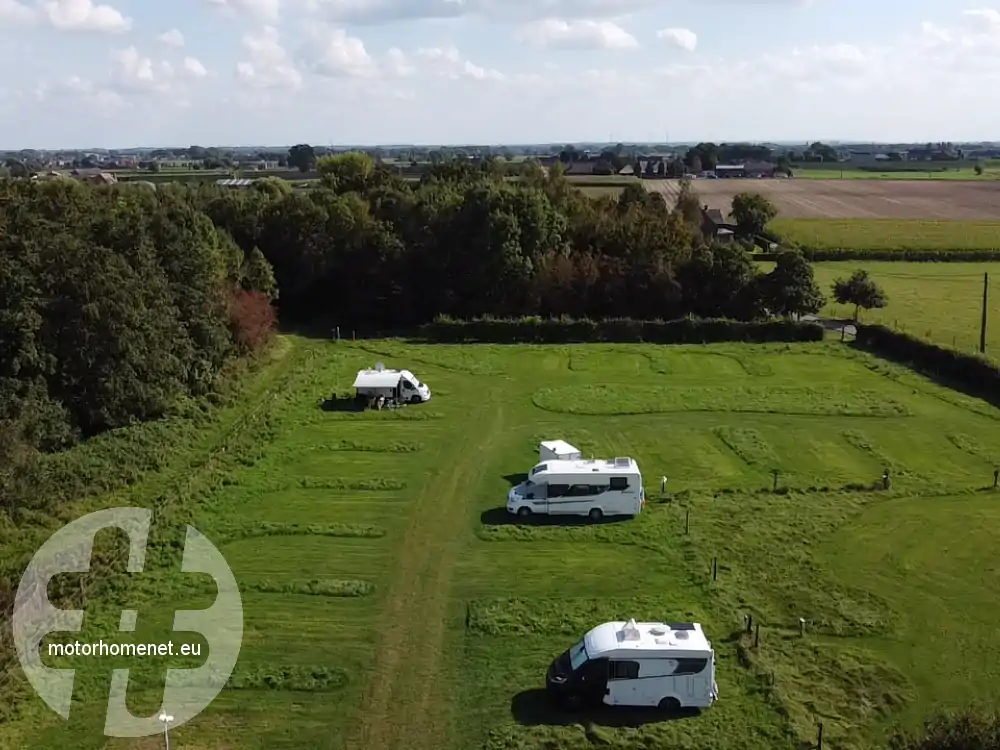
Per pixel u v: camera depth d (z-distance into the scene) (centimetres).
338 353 7262
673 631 2688
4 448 3922
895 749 2328
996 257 11725
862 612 3145
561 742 2448
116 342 4956
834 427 5269
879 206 18288
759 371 6612
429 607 3189
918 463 4659
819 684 2717
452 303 8388
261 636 2984
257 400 5919
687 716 2564
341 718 2564
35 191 5853
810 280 8181
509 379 6456
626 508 3966
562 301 8344
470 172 10862
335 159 12356
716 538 3744
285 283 8675
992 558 3569
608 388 6147
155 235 5944
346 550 3650
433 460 4738
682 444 4984
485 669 2806
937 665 2831
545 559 3572
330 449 4894
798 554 3588
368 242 8644
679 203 11275
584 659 2602
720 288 8219
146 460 4597
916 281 10306
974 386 6097
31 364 4641
